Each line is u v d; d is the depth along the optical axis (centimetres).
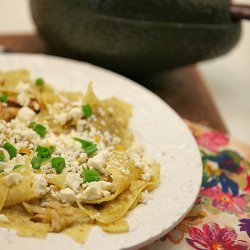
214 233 35
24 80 44
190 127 46
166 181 35
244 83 67
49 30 50
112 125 41
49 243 29
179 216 32
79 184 33
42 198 32
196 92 54
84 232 30
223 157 43
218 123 49
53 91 44
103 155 35
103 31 48
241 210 37
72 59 53
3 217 30
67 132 39
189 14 47
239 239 35
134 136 41
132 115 43
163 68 51
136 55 49
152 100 44
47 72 47
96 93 45
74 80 46
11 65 46
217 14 48
